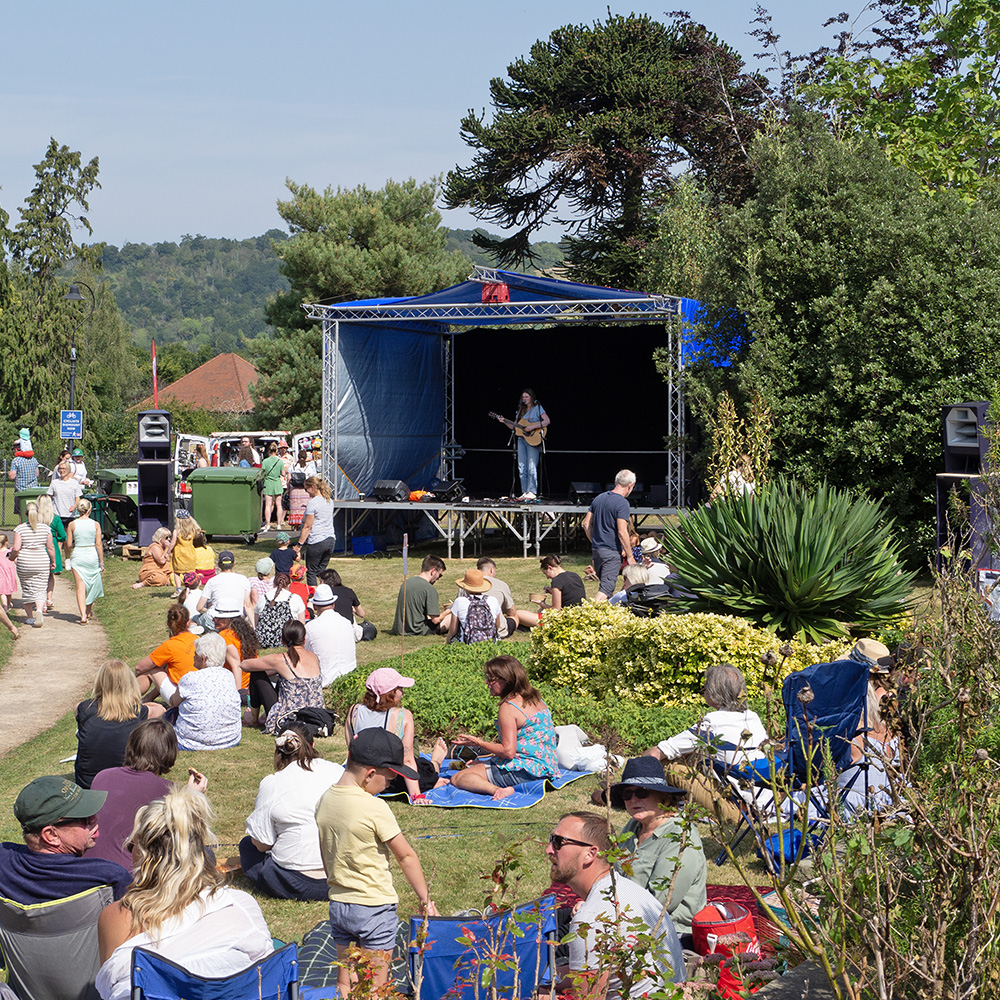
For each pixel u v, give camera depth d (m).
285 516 25.25
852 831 3.80
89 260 65.25
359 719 7.61
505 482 24.92
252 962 4.05
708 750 5.14
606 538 12.45
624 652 9.55
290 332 41.75
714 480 15.40
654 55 34.03
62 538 20.72
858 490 15.87
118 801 5.54
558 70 33.84
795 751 6.03
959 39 22.94
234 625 9.84
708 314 17.80
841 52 27.08
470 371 25.00
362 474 21.86
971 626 5.11
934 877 3.50
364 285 40.03
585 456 24.48
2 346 56.75
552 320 20.89
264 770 8.37
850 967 4.11
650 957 3.67
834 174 17.12
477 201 34.62
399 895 6.01
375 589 17.16
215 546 22.33
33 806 4.49
